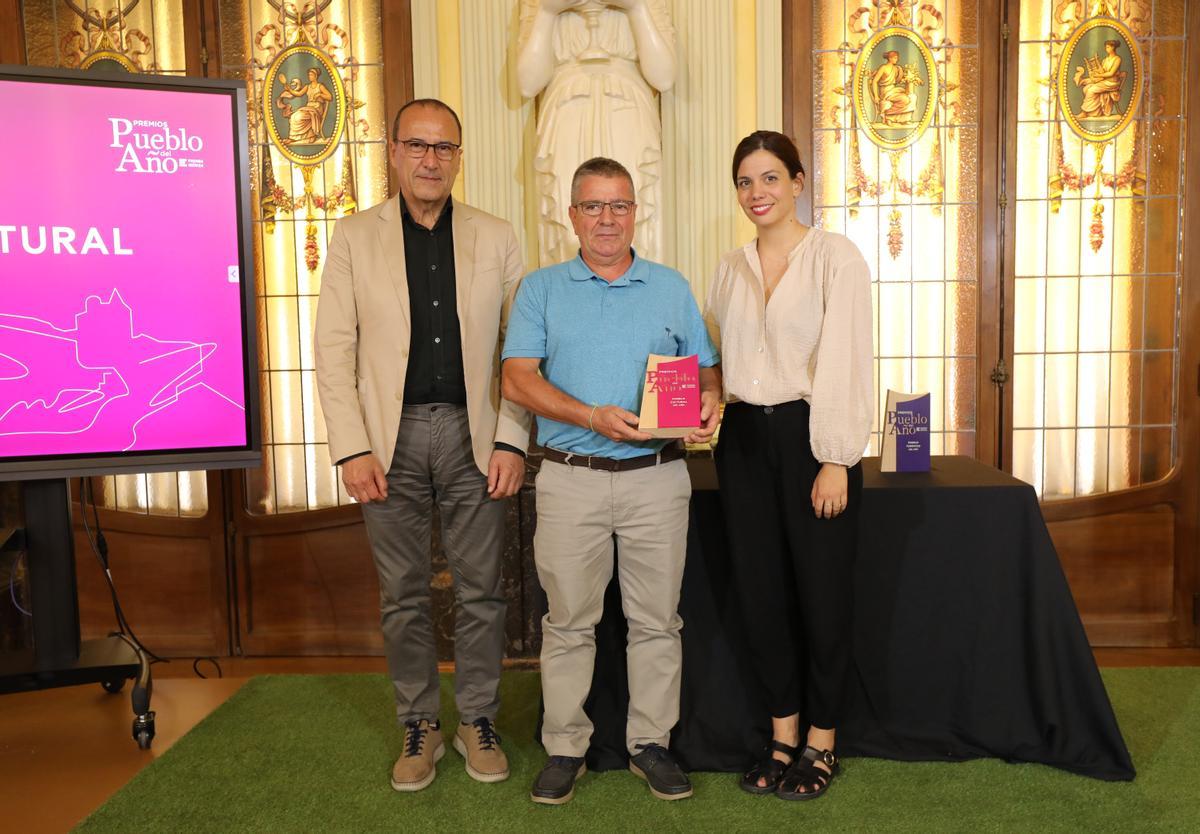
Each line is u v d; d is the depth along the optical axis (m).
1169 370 3.54
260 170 3.58
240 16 3.53
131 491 3.65
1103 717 2.33
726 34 3.37
